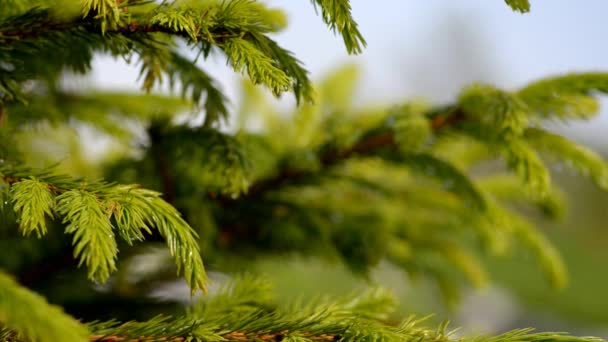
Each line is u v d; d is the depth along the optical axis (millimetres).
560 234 8766
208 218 1228
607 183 1177
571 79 1161
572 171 1217
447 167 1221
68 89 1271
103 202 1020
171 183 1218
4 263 1204
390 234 1416
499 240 1470
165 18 1025
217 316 1062
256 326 1052
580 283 7398
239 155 1145
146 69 1105
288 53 1064
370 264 1307
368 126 1348
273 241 1321
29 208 1009
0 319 940
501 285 6430
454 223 1537
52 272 1221
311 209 1388
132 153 1414
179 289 1291
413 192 1400
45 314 943
